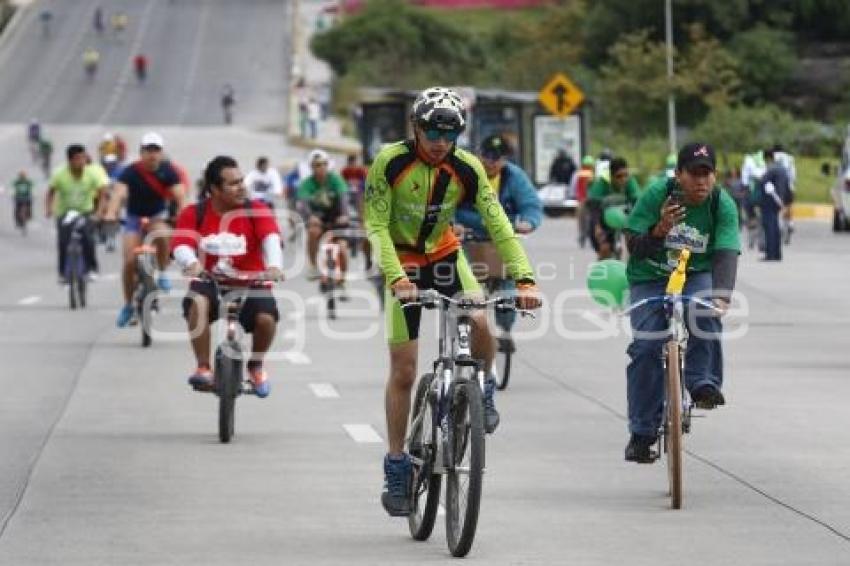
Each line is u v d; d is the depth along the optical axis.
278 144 149.75
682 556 15.44
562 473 19.86
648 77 116.19
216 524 17.03
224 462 20.69
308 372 29.55
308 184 40.12
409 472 16.30
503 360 27.52
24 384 28.22
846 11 162.25
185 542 16.19
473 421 15.11
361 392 27.03
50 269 58.44
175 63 190.88
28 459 21.02
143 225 34.06
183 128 159.75
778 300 43.34
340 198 40.12
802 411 24.78
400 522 17.12
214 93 177.00
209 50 196.62
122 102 173.50
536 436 22.67
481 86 164.75
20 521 17.19
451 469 15.54
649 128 130.25
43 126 161.88
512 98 92.31
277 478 19.58
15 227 89.06
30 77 185.12
